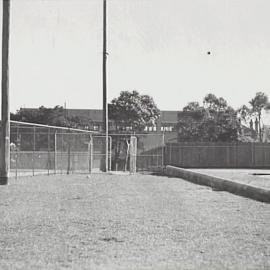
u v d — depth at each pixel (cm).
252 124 6550
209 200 1627
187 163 4981
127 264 743
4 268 720
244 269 708
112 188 2086
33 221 1151
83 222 1137
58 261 762
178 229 1045
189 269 710
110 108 5844
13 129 3634
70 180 2562
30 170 3378
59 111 5944
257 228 1061
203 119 6000
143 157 4706
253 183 2352
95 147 4244
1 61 2145
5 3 2128
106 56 3559
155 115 6069
